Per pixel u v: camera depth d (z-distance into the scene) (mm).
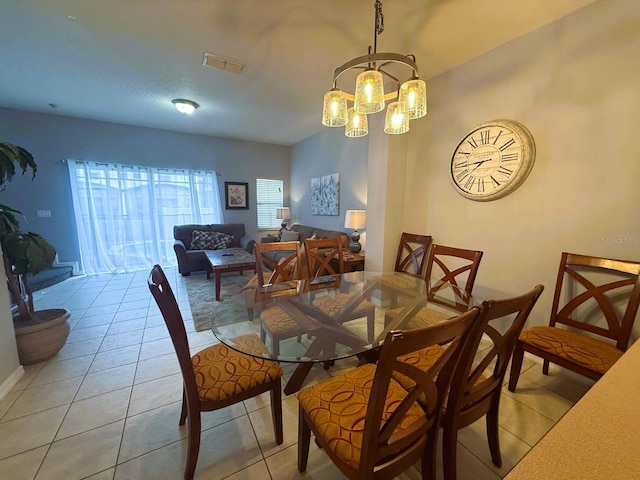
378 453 880
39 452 1367
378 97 1483
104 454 1365
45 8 1847
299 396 1205
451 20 1903
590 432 523
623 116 1643
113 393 1794
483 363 1081
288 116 4195
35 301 3432
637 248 1639
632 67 1596
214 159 5602
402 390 1211
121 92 3312
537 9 1786
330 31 2057
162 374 1997
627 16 1596
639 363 772
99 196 4664
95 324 2797
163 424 1554
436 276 2869
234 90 3209
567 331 1797
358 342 1536
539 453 479
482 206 2404
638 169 1608
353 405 1097
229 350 1536
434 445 1056
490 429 1298
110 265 4836
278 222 6430
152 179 5051
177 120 4488
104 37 2182
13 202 4188
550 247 2008
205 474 1275
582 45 1773
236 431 1517
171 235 5340
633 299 1576
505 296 2285
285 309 1929
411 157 3025
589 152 1784
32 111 4125
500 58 2199
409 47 2232
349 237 4266
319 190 5184
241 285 4180
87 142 4527
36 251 2002
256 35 2123
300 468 1271
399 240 3178
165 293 1117
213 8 1831
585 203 1820
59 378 1932
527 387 1865
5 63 2615
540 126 2002
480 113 2365
